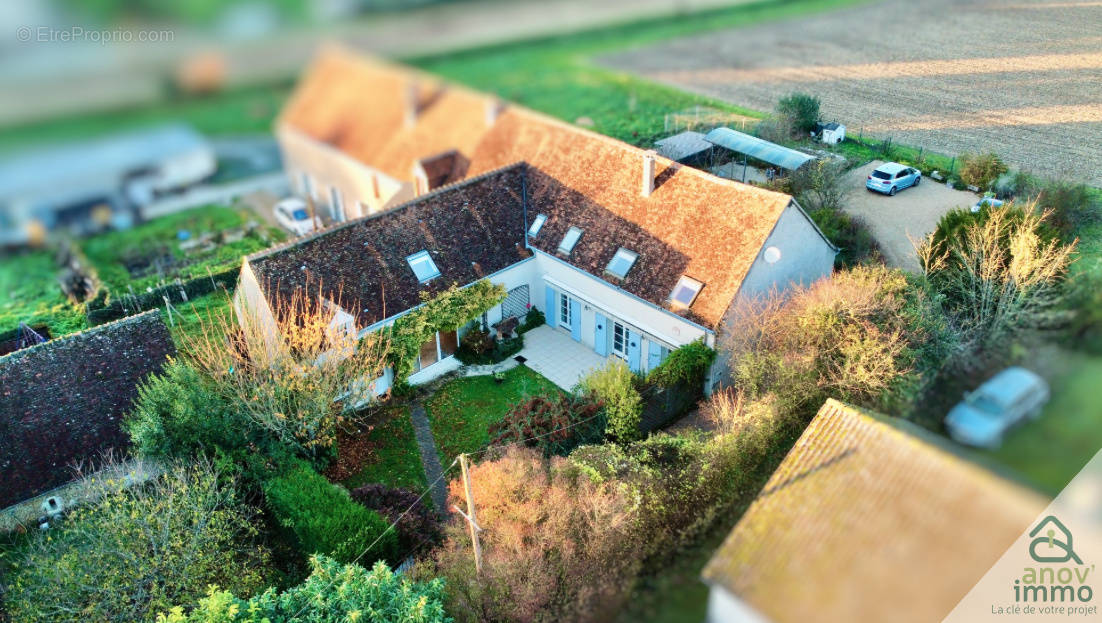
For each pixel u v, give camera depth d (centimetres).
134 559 1612
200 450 1880
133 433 1855
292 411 1994
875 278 2031
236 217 1900
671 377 2133
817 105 2898
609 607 1157
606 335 2533
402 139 2588
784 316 2038
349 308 2288
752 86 3050
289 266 2233
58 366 1975
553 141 2723
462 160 2803
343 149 2031
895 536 937
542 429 2009
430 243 2492
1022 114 2719
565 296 2644
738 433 1816
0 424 1889
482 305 2480
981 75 2780
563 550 1578
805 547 1009
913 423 1024
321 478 1903
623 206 2486
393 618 1456
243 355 2109
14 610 1616
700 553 1205
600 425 2041
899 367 1764
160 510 1706
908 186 2634
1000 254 1898
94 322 2116
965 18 3045
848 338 1858
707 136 2917
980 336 1309
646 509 1633
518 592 1533
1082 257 1845
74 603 1591
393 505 1961
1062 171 2312
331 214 2464
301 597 1513
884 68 2944
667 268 2309
